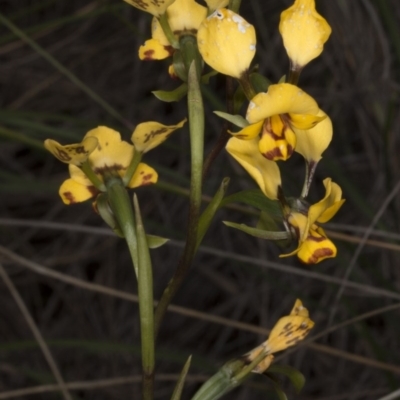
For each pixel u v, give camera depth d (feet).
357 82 2.52
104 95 3.29
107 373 3.09
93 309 3.23
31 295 3.30
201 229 1.22
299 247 1.20
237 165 2.42
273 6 3.10
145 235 1.21
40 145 1.74
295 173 2.96
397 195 2.46
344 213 2.80
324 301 2.75
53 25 2.03
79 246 3.25
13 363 3.06
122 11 3.27
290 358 2.97
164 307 1.24
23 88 3.34
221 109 1.84
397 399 1.92
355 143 3.06
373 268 1.94
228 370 1.24
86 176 1.25
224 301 3.22
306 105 1.16
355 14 2.47
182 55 1.23
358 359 1.83
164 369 3.11
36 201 3.31
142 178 1.27
